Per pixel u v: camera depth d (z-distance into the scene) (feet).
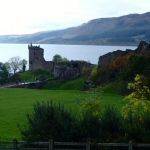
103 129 88.84
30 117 97.50
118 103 190.08
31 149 86.43
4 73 470.39
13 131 127.85
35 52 508.12
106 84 297.94
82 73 383.65
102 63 349.00
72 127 88.33
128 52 337.52
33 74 469.16
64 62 457.68
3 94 233.14
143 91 124.16
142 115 93.76
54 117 89.71
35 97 217.77
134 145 82.17
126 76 272.10
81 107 116.67
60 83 387.34
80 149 85.76
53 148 85.35
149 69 260.01
